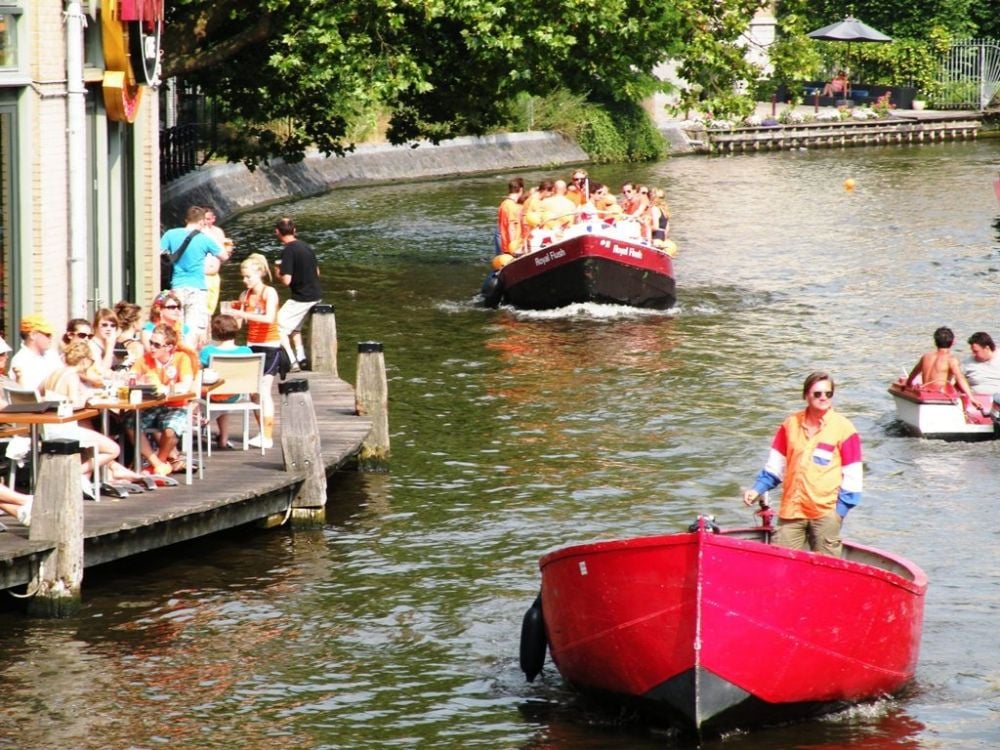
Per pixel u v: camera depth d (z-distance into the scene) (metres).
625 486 51.53
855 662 32.16
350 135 164.25
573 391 66.38
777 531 34.56
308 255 64.00
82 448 42.00
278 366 50.12
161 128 133.00
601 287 86.31
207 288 63.41
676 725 31.83
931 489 51.25
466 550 44.78
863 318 84.88
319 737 32.22
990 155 196.12
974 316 85.06
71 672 35.50
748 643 30.77
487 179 169.25
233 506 43.81
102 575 42.22
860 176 168.75
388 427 58.72
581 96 192.12
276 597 40.72
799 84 106.62
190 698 34.16
